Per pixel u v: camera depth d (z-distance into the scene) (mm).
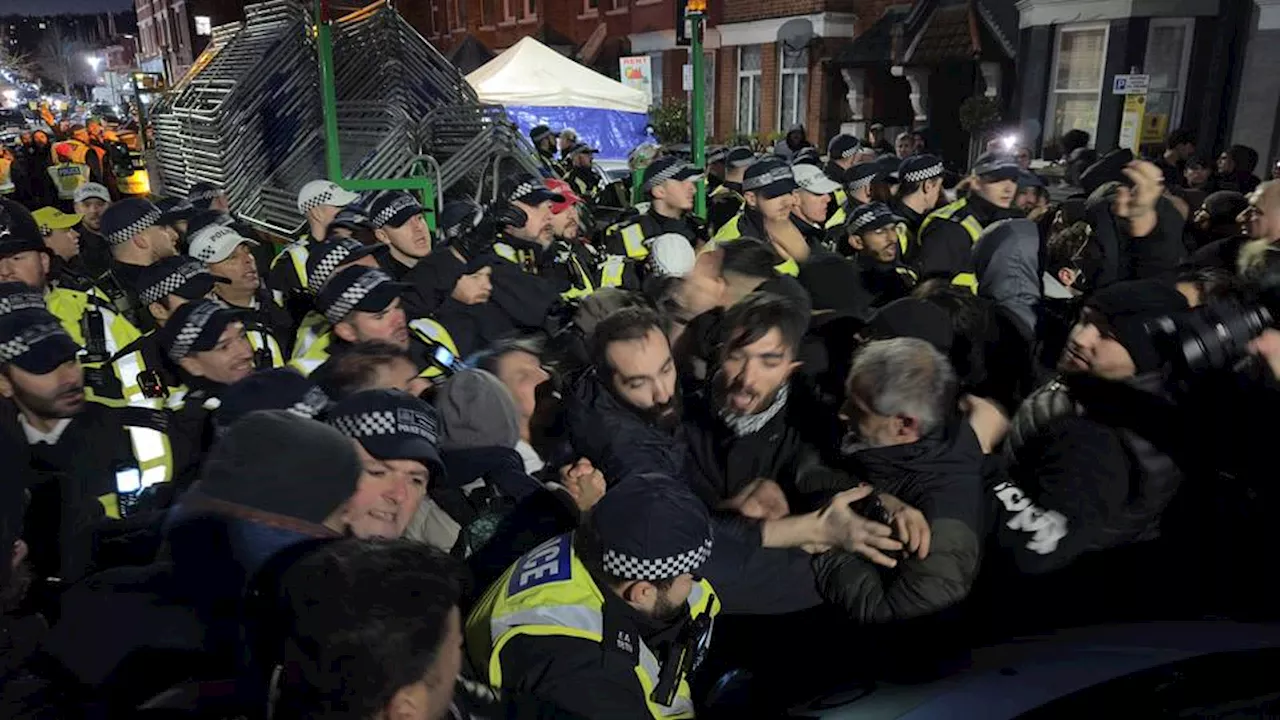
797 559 2055
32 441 2654
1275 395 2047
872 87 16547
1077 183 9242
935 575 1904
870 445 2047
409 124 6648
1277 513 1960
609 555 1666
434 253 3688
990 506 2115
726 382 2428
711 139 20047
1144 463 1996
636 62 11945
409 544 1455
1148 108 12781
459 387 2396
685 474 2508
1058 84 13641
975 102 14281
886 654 1912
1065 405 2160
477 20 28219
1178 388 2078
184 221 5973
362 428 1951
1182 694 1523
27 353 2578
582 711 1632
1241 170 8047
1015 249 4098
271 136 7605
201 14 46094
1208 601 1949
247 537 1631
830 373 2648
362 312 3002
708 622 1931
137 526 2170
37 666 1633
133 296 4426
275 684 1354
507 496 2311
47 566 2424
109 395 2996
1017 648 1816
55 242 5621
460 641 1408
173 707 1466
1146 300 2123
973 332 3348
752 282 3043
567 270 4676
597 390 2600
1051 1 13211
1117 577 2018
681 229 5109
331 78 5613
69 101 81000
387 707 1274
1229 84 12453
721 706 1928
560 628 1682
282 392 2270
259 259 6477
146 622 1582
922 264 4453
